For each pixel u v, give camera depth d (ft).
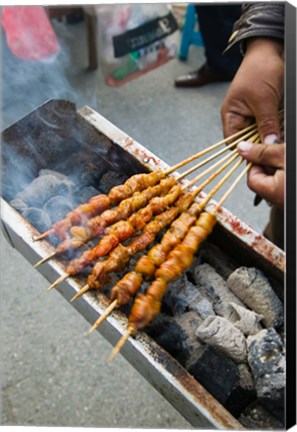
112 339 1.94
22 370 2.67
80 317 2.84
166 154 3.40
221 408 1.68
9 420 2.53
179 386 1.71
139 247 1.92
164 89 3.74
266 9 2.23
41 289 2.92
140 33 3.50
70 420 2.55
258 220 3.15
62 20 3.88
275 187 2.01
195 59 3.96
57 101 2.27
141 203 1.99
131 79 3.69
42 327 2.79
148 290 1.83
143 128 3.51
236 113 2.29
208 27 3.43
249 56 2.26
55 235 2.03
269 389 1.75
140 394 2.63
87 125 2.27
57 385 2.63
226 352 1.84
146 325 1.86
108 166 2.26
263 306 1.94
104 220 1.95
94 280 1.85
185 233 1.95
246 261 2.06
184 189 2.06
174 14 3.91
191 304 1.97
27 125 2.25
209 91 3.75
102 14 3.32
